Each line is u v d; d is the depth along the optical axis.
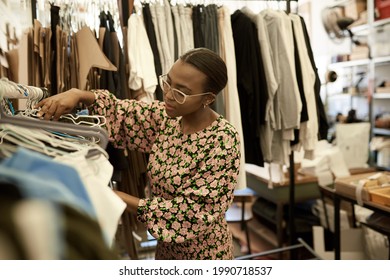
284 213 2.78
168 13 1.52
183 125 1.05
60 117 0.97
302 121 1.87
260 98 1.78
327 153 2.59
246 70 1.73
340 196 1.86
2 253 0.28
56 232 0.31
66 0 1.42
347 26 3.08
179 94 0.94
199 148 0.99
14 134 0.62
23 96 0.76
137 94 1.44
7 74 1.16
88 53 1.27
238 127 1.66
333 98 3.31
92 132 0.74
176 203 0.92
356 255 2.18
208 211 0.93
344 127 2.82
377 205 1.61
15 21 1.29
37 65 1.22
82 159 0.55
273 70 1.81
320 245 2.33
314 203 2.78
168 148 1.06
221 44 1.65
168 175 1.01
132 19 1.42
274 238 2.84
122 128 1.18
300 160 2.71
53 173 0.43
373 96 3.01
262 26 1.75
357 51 3.04
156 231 0.90
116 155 1.33
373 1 2.86
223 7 1.65
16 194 0.32
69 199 0.35
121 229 1.51
